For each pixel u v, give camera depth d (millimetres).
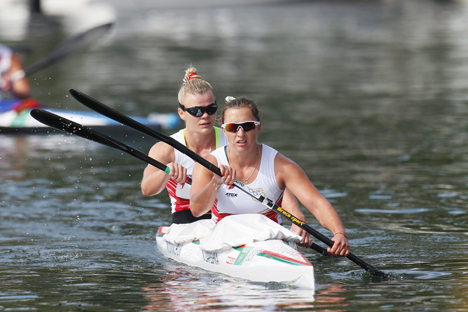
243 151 16266
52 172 29641
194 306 13602
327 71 63250
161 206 24281
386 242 19047
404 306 13352
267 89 53500
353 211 22766
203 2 121250
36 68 39562
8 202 24562
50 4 140000
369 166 29797
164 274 16391
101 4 123500
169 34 93375
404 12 129375
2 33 92562
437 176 27703
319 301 13789
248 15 117562
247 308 13391
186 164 18938
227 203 17141
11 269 16812
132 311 13414
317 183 26875
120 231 21078
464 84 54688
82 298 14336
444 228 20391
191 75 18594
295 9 126750
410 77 59125
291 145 34562
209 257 16906
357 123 40344
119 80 57906
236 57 72625
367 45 82625
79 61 69938
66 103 46656
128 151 17312
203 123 18062
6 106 38938
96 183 27688
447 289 14461
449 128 38344
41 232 20812
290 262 15414
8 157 32719
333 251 16094
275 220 17688
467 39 86688
